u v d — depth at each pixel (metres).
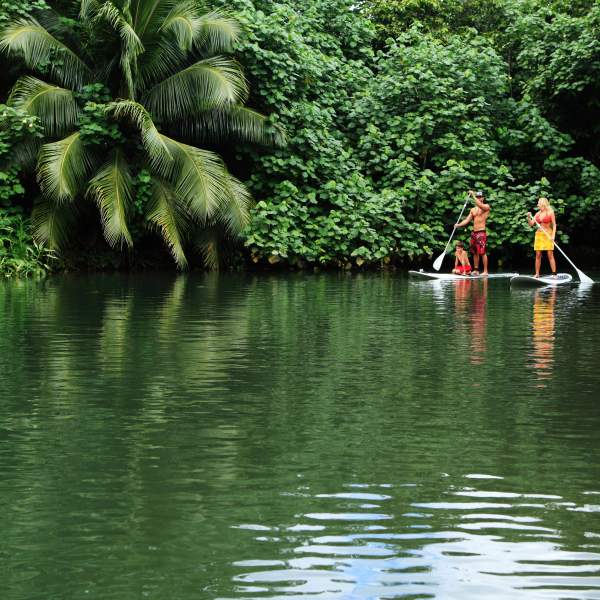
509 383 8.21
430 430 6.50
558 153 28.72
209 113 24.55
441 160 27.77
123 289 18.11
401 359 9.50
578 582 3.96
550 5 32.00
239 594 3.83
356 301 15.78
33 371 8.66
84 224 25.00
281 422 6.71
